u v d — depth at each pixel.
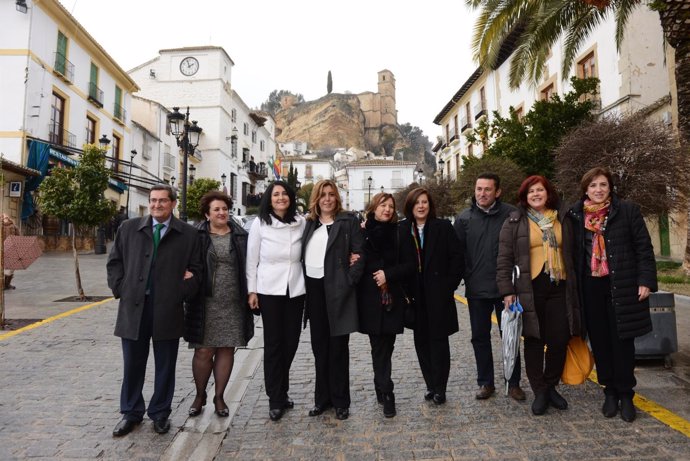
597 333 3.69
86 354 5.49
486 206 4.30
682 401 3.83
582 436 3.28
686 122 6.93
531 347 3.88
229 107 40.25
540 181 3.91
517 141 12.95
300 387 4.54
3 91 17.44
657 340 4.54
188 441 3.36
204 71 37.59
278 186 3.90
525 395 4.08
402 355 5.55
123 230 3.69
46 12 18.66
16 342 5.97
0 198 16.62
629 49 13.52
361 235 3.90
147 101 30.48
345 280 3.76
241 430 3.55
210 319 3.79
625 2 9.34
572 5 9.42
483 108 25.28
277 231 3.89
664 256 13.48
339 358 3.77
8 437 3.37
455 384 4.46
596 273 3.66
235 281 3.88
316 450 3.19
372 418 3.72
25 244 8.12
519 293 3.84
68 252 19.25
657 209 7.11
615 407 3.61
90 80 22.38
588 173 3.76
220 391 3.85
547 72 18.31
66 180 9.23
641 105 13.39
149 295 3.60
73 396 4.19
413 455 3.08
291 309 3.88
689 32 6.43
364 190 57.97
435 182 22.50
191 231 3.74
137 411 3.55
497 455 3.04
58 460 3.05
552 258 3.76
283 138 136.88
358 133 132.25
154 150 30.42
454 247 4.02
